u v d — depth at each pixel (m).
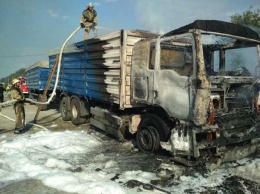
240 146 5.82
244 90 5.92
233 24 5.80
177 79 5.54
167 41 5.85
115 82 7.15
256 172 5.25
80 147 7.10
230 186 4.75
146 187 4.64
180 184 4.86
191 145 5.30
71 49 9.99
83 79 9.16
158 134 6.12
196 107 5.13
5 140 7.87
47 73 14.04
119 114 7.45
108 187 4.56
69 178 5.01
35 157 6.35
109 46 7.41
